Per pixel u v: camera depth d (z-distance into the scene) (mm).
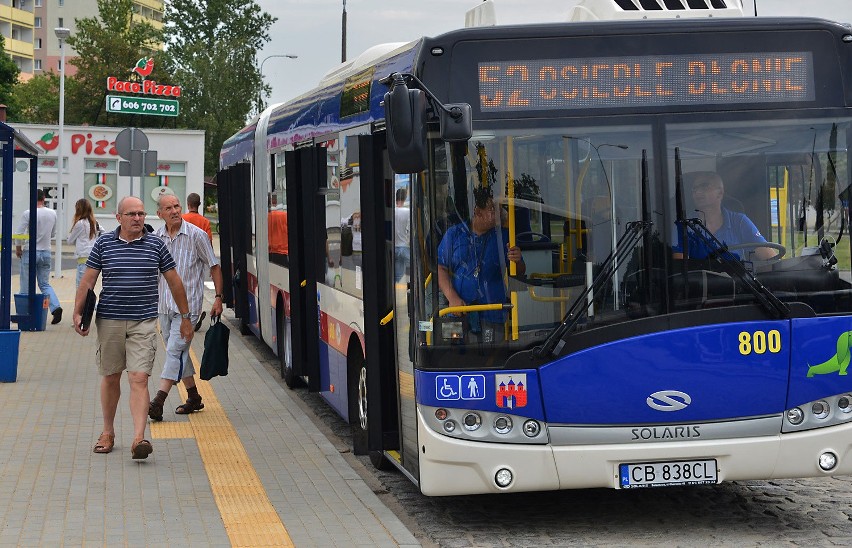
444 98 7258
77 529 7465
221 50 83562
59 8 136000
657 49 7344
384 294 8766
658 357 7125
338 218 10328
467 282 7180
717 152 7277
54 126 49281
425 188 7203
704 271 7184
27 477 8977
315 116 11523
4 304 14109
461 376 7145
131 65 79188
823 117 7367
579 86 7301
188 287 11711
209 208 90000
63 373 14727
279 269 14008
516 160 7223
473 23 8117
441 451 7156
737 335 7164
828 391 7262
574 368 7129
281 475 9195
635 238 7188
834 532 7535
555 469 7133
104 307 9594
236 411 12305
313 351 11789
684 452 7148
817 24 7430
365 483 8945
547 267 7188
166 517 7809
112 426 9992
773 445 7184
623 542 7348
